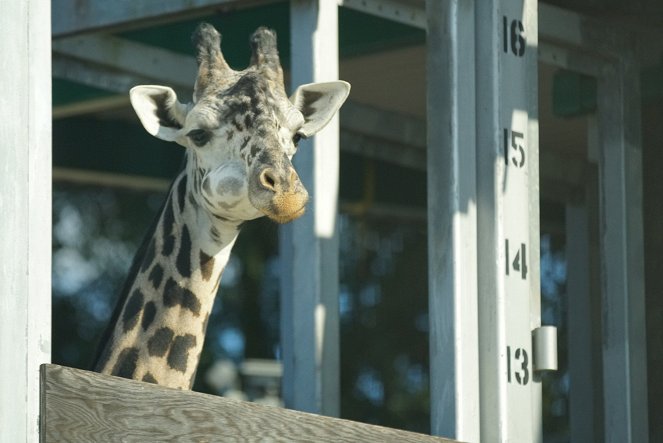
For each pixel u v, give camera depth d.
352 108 14.30
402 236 25.12
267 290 25.20
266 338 25.11
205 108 8.26
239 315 25.06
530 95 9.16
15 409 6.29
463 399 8.54
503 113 8.91
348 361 24.69
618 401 11.22
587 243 13.88
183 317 8.63
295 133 8.42
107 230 25.56
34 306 6.41
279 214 7.72
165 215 8.84
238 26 12.50
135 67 13.04
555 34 11.23
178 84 13.20
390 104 14.46
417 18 11.23
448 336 8.60
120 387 6.32
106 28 12.16
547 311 22.80
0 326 6.32
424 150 15.48
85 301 25.34
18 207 6.44
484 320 8.74
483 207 8.82
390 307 24.95
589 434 13.70
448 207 8.73
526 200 8.99
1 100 6.46
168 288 8.66
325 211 10.32
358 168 16.23
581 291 14.11
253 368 21.16
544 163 14.59
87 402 6.26
